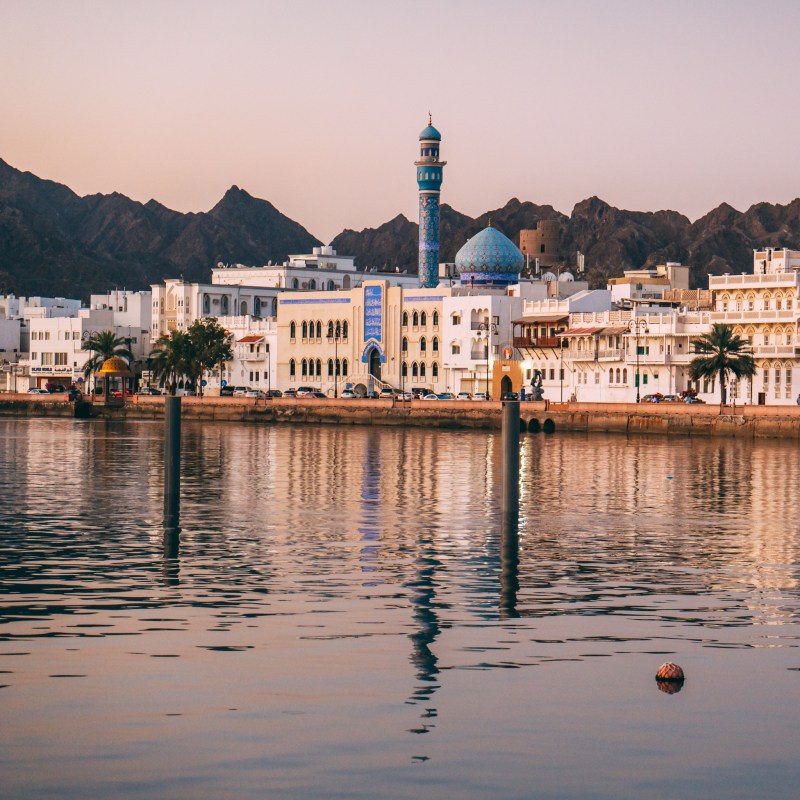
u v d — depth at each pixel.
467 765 28.11
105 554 55.62
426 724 30.70
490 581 49.62
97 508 73.56
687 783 27.23
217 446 139.38
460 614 42.94
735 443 149.25
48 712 31.34
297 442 148.38
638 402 174.25
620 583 49.47
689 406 162.25
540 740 29.67
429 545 59.53
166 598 45.31
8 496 80.44
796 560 55.97
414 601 45.22
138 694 32.84
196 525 66.19
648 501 81.38
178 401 68.56
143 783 27.06
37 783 27.03
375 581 49.31
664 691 33.53
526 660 36.59
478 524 68.12
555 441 153.88
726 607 44.66
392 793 26.64
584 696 33.03
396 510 74.62
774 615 43.31
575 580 50.06
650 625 41.47
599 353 194.75
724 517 72.56
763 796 26.62
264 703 32.22
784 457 124.25
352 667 35.62
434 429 184.38
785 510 76.38
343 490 87.00
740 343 170.00
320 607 43.91
